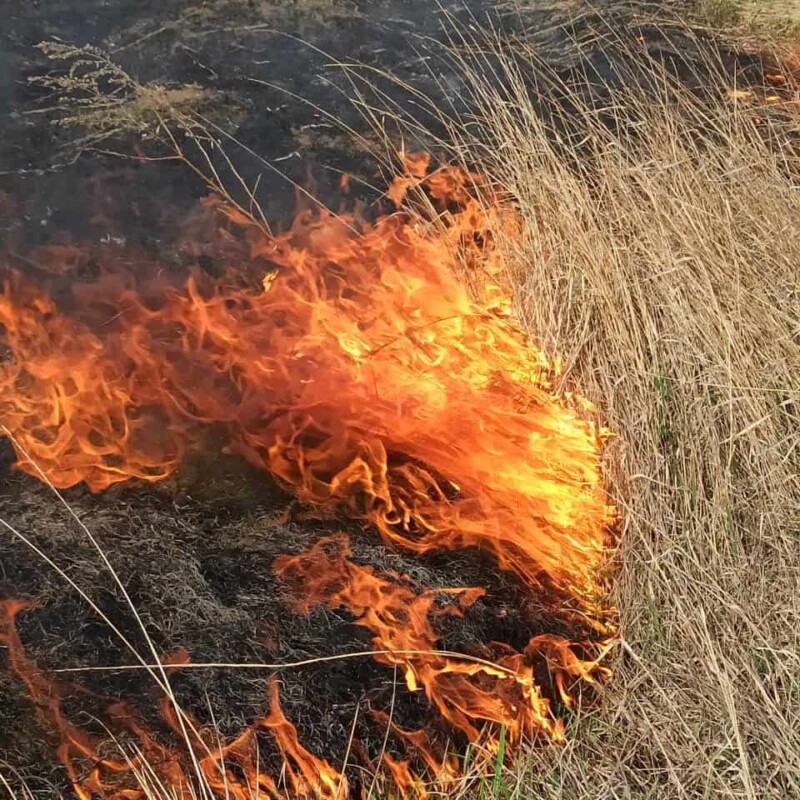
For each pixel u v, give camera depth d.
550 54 4.88
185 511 2.56
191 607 2.29
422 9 5.29
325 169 4.05
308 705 2.15
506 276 3.39
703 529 2.55
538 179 3.46
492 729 2.20
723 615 2.38
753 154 3.49
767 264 3.07
